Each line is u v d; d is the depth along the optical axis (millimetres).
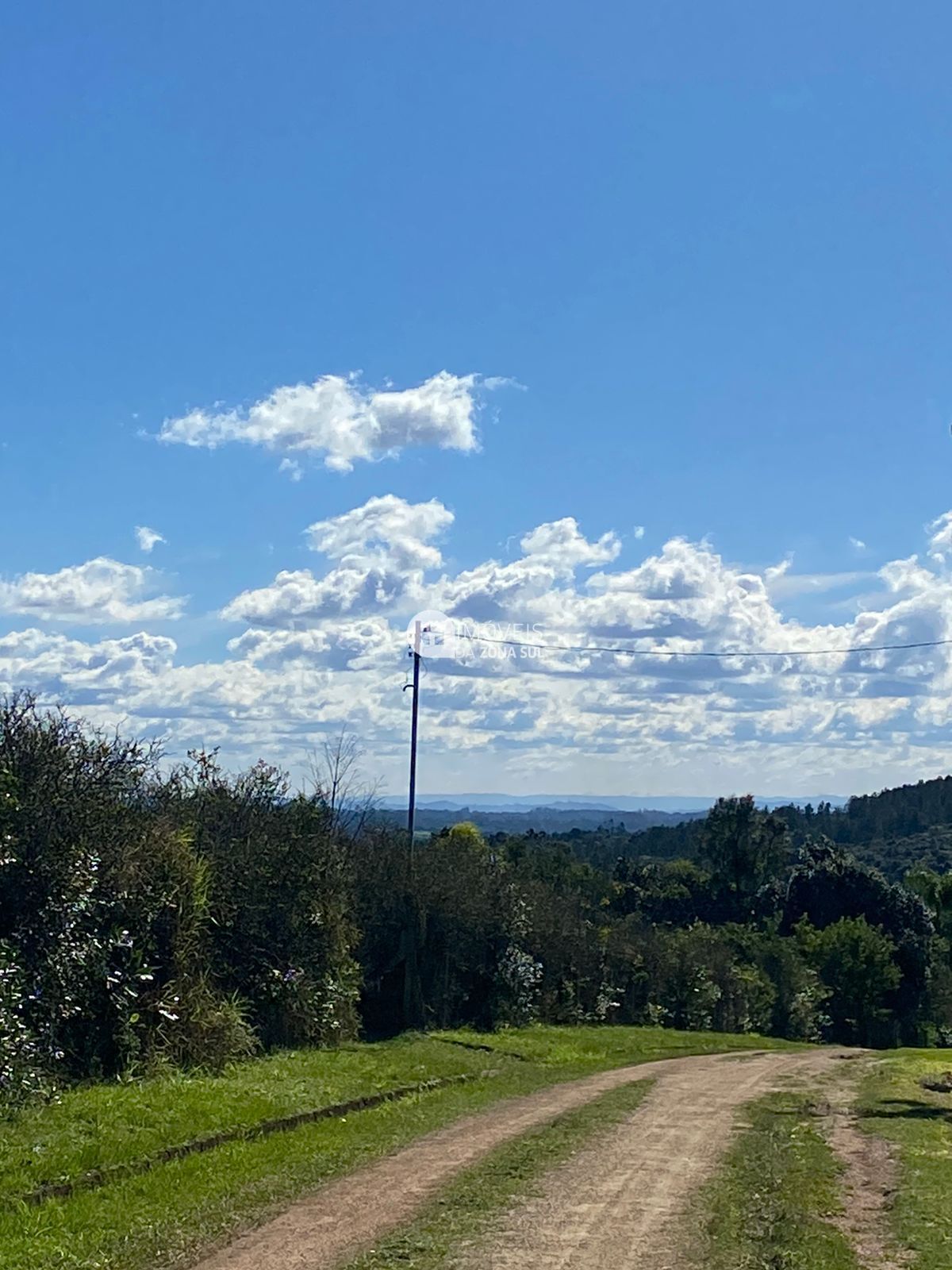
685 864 99500
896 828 131500
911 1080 23875
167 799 24109
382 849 34312
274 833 26078
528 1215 10258
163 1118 13602
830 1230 9742
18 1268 8188
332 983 26328
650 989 52812
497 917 37344
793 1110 18797
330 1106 16312
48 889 16703
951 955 76812
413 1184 11555
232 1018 20438
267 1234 9445
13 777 16625
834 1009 67438
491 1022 37062
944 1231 9680
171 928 19516
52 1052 15742
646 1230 9781
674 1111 18312
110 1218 9617
